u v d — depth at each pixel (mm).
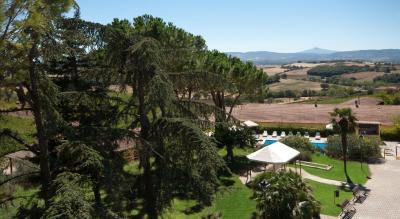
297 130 45281
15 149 12031
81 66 15406
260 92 35594
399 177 28812
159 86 13398
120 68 15367
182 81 16625
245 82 31672
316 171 29578
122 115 15547
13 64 9828
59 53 11172
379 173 30078
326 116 49719
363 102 64625
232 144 28641
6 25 9289
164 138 14391
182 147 13547
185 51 16969
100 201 11922
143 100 15141
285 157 23766
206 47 32938
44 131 11742
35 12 9453
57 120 11898
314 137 44219
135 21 24391
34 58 10859
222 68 29797
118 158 12539
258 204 17094
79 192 9312
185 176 14125
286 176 17188
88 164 10320
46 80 11469
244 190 22422
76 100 14008
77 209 8898
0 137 11578
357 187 24797
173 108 15695
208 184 13211
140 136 13656
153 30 23438
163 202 14781
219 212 18328
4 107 11141
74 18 13398
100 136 12617
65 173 9984
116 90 16016
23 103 11727
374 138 37688
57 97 13031
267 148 24500
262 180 17812
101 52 15227
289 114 51562
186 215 17547
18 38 9570
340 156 34531
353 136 35250
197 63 27422
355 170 30266
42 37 10664
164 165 14469
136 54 14242
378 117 47969
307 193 17062
